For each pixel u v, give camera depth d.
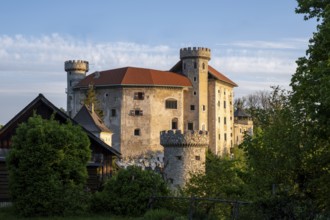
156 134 101.44
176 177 57.06
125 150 100.00
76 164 31.33
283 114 30.05
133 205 30.12
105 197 30.97
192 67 106.62
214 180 31.98
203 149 58.03
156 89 101.56
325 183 26.66
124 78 100.69
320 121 23.75
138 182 30.78
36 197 30.02
